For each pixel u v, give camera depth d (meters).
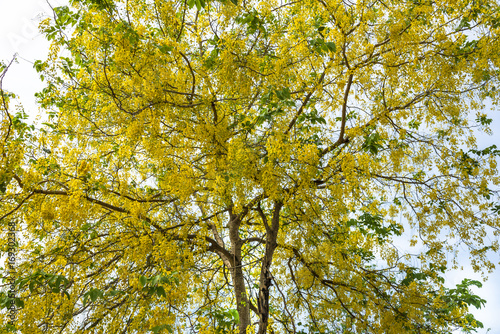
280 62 4.22
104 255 4.52
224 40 3.96
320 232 5.01
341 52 4.55
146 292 3.70
